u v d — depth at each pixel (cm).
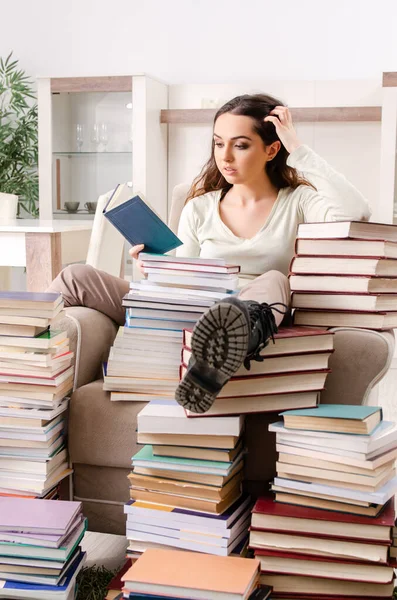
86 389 179
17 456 170
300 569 143
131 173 460
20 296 169
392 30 455
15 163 497
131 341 176
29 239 307
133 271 462
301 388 155
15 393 170
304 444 146
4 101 511
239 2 474
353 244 170
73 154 466
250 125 210
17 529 143
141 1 487
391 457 146
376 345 166
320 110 454
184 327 172
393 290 177
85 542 176
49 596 142
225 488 153
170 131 488
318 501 145
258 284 173
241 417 155
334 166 464
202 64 483
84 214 470
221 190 230
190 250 229
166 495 154
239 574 134
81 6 495
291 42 470
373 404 232
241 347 138
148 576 133
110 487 179
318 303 174
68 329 185
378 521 139
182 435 154
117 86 453
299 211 218
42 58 504
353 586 142
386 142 421
